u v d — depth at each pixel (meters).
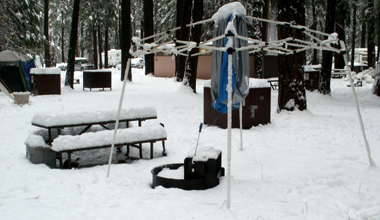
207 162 5.05
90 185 5.06
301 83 11.23
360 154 6.89
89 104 13.91
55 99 15.82
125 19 24.97
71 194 4.68
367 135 8.78
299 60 11.13
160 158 6.77
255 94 9.79
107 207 4.23
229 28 4.35
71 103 14.26
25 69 19.36
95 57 44.19
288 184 5.15
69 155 5.95
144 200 4.49
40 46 23.91
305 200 4.52
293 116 10.95
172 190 4.87
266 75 30.66
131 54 5.30
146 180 5.45
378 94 18.34
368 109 14.02
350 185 5.04
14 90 19.05
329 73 18.23
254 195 4.71
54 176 5.42
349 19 25.09
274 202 4.43
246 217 3.96
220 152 5.47
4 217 3.96
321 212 4.08
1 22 18.88
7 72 18.88
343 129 9.54
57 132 7.12
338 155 6.88
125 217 3.96
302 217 3.96
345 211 4.14
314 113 12.74
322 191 4.80
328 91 18.28
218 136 8.66
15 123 9.91
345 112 13.09
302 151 7.26
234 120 9.66
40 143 6.15
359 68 40.03
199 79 31.22
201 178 4.98
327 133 9.05
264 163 6.39
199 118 11.35
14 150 7.14
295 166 6.14
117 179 5.34
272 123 10.37
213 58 5.33
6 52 18.89
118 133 6.29
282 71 11.33
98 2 40.22
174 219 3.91
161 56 32.94
